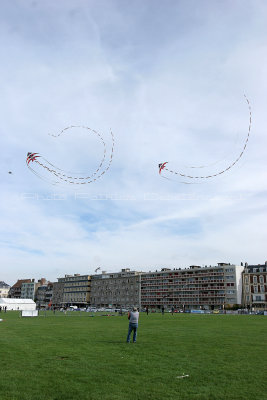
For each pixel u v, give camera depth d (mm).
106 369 12234
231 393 9383
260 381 10672
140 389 9695
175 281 160500
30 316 63875
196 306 149000
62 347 17859
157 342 20406
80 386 9930
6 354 15359
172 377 11133
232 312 106375
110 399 8742
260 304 132250
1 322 43188
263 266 136375
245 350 17125
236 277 139625
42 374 11344
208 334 26047
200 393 9367
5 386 9844
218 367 12742
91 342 20203
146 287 171500
